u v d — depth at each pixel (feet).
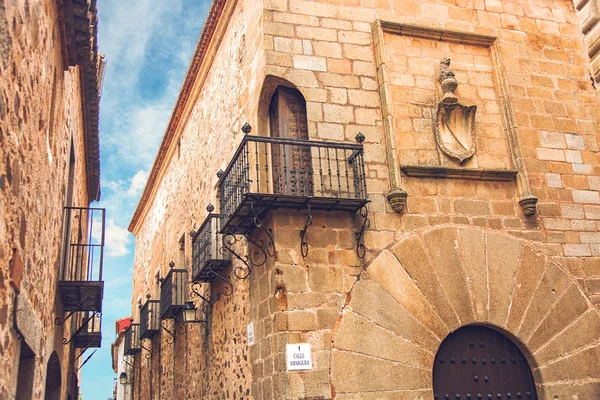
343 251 25.67
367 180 27.07
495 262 27.50
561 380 26.43
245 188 25.21
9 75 14.37
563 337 27.14
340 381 23.76
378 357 24.57
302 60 28.25
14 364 16.42
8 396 15.66
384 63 28.94
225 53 38.88
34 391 20.89
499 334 27.17
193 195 46.73
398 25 29.91
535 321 27.04
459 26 31.42
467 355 26.32
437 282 26.40
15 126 15.44
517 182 29.19
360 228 26.18
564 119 31.37
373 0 30.45
